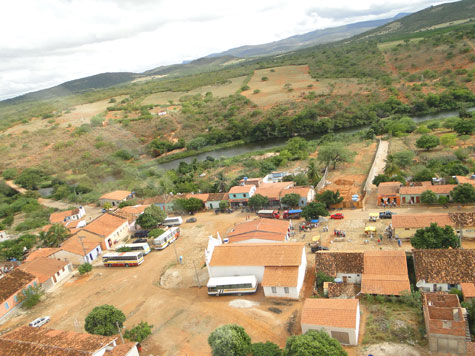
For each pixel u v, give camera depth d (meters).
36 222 100.88
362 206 77.31
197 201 91.62
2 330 52.25
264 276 51.22
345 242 62.44
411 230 59.00
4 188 135.88
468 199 68.69
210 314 49.09
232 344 36.78
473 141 115.44
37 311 56.56
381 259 50.59
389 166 89.19
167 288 58.09
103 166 151.62
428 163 97.12
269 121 197.12
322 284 50.41
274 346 36.62
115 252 71.75
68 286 63.81
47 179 143.88
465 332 35.78
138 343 43.84
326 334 36.44
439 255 48.19
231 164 140.25
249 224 68.75
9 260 78.06
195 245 72.69
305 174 103.69
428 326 36.56
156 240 73.19
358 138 149.25
